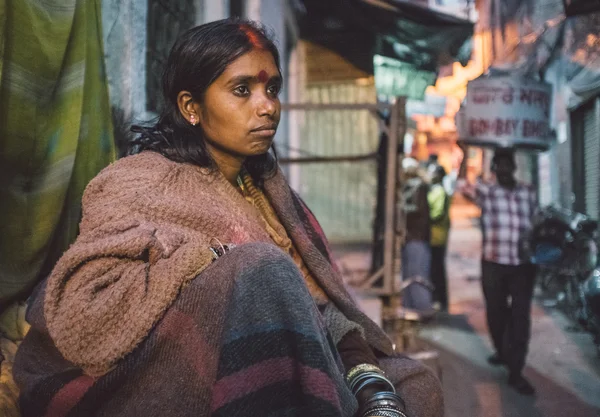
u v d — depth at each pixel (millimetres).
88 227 1411
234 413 1174
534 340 5469
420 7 7332
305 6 8289
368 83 10164
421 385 1755
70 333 1289
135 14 3014
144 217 1413
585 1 4949
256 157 1823
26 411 1473
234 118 1545
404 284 5914
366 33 9133
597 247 6020
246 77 1532
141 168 1507
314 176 11570
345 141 11359
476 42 9672
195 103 1589
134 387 1313
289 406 1188
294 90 9367
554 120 9742
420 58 9023
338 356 1464
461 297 7707
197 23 4316
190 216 1442
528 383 4145
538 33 7621
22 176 2119
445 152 22875
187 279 1321
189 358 1294
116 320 1293
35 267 2199
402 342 4180
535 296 7336
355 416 1451
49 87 2166
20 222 2111
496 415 3713
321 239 1934
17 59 2006
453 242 13758
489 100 5484
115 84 2908
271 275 1271
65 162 2215
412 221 6156
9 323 2143
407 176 6363
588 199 8477
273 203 1843
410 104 13086
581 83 7613
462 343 5391
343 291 1872
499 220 4609
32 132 2098
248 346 1213
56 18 2158
